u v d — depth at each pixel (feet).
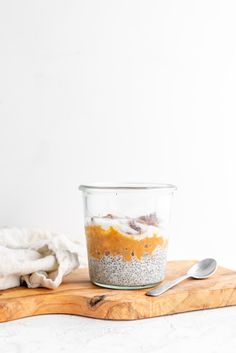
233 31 2.56
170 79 2.45
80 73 2.32
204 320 1.78
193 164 2.50
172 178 2.47
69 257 1.97
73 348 1.55
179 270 2.20
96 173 2.36
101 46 2.35
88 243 1.99
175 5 2.45
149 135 2.43
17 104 2.24
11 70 2.23
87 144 2.34
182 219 2.49
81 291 1.88
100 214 1.95
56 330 1.68
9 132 2.23
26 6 2.24
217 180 2.55
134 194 1.92
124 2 2.37
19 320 1.76
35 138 2.27
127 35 2.38
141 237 1.91
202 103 2.51
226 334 1.65
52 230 2.31
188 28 2.48
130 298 1.79
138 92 2.40
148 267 1.92
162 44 2.43
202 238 2.53
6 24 2.21
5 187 2.24
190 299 1.85
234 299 1.92
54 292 1.86
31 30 2.25
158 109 2.44
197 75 2.50
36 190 2.28
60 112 2.30
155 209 1.94
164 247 1.98
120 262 1.91
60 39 2.29
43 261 1.92
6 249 1.95
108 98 2.36
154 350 1.53
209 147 2.53
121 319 1.76
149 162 2.43
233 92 2.57
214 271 2.10
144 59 2.41
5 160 2.23
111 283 1.91
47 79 2.28
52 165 2.30
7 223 2.25
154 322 1.75
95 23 2.33
